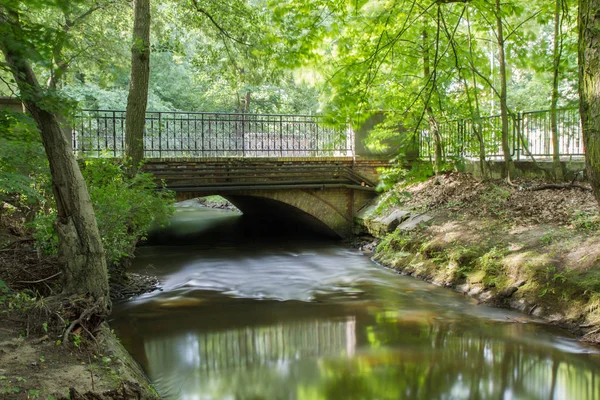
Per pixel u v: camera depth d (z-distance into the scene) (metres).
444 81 10.77
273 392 5.54
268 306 9.14
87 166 9.52
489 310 8.46
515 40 11.16
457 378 5.86
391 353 6.71
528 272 8.55
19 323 5.53
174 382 5.84
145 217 10.01
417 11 10.17
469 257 9.88
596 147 4.33
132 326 7.99
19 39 5.84
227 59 15.68
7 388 4.09
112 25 16.97
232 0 14.58
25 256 7.87
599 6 4.29
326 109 6.99
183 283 10.84
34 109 6.40
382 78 12.11
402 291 9.91
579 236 8.81
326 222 15.73
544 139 12.78
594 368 6.11
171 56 26.95
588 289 7.45
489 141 12.76
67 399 4.12
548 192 11.16
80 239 6.63
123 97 23.23
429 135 14.03
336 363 6.38
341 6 8.18
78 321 5.61
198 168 13.86
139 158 12.15
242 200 19.50
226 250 14.64
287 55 8.23
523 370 6.08
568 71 9.66
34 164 7.73
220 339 7.38
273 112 28.78
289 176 15.06
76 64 12.96
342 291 10.08
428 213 12.86
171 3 16.33
